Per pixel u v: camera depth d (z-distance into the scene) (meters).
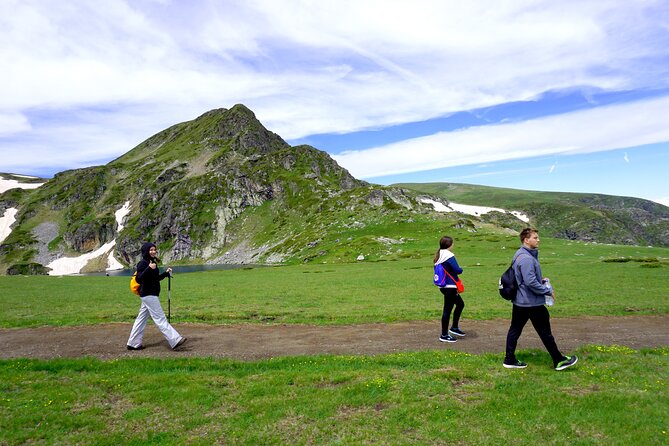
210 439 8.66
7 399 10.66
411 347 15.37
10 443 8.57
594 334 17.50
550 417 9.17
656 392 10.29
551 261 62.78
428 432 8.67
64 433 9.03
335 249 113.19
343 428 8.92
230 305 29.03
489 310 23.77
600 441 8.22
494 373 11.86
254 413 9.75
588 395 10.15
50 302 33.53
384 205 158.50
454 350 14.80
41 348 16.06
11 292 42.38
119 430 9.11
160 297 36.00
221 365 13.29
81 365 13.41
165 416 9.73
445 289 15.80
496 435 8.49
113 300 35.06
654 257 62.69
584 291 32.44
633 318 21.36
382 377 11.62
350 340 16.69
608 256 69.44
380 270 62.09
